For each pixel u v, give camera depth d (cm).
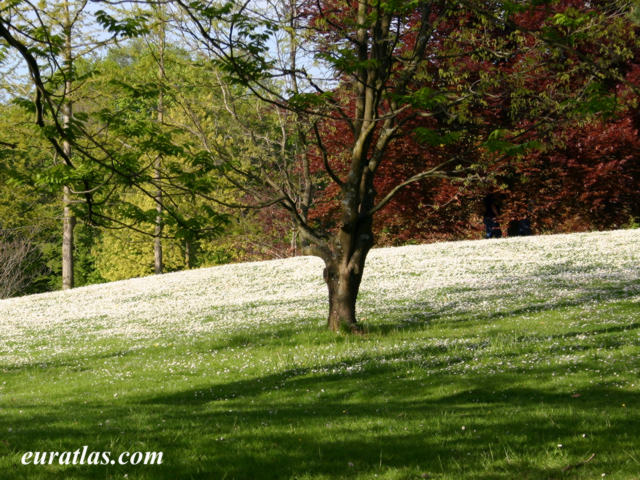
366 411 899
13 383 1359
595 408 815
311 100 1077
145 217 908
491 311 1728
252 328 1788
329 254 1593
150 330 1959
